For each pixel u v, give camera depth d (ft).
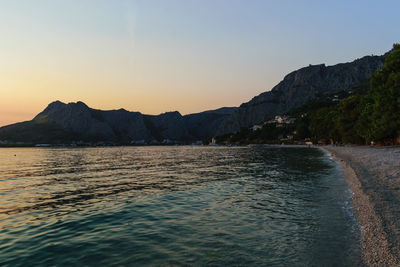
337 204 49.65
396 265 24.86
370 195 53.42
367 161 126.52
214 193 67.51
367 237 32.24
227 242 33.14
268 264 26.55
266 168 130.72
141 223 42.60
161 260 28.35
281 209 48.60
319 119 499.92
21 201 62.44
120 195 67.51
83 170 141.38
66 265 27.89
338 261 26.71
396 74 189.98
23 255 30.71
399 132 217.77
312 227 37.52
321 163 145.07
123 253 30.63
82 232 38.78
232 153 339.57
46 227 41.60
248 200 57.62
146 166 160.86
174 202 57.72
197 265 26.78
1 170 145.89
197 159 225.56
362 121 257.55
